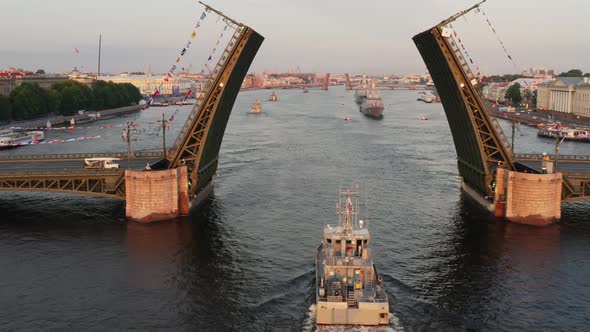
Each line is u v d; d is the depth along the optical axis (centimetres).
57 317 4444
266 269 5438
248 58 7988
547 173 7112
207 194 8544
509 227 6862
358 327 4228
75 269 5409
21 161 8806
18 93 18162
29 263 5556
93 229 6688
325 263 4628
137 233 6531
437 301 4744
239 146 14188
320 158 12188
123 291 4922
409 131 18088
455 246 6138
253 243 6197
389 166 11150
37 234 6488
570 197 7400
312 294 4866
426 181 9669
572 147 13850
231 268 5456
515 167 8025
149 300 4747
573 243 6231
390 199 8300
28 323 4344
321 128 19162
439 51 7262
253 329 4272
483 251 5972
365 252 4638
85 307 4616
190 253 5869
